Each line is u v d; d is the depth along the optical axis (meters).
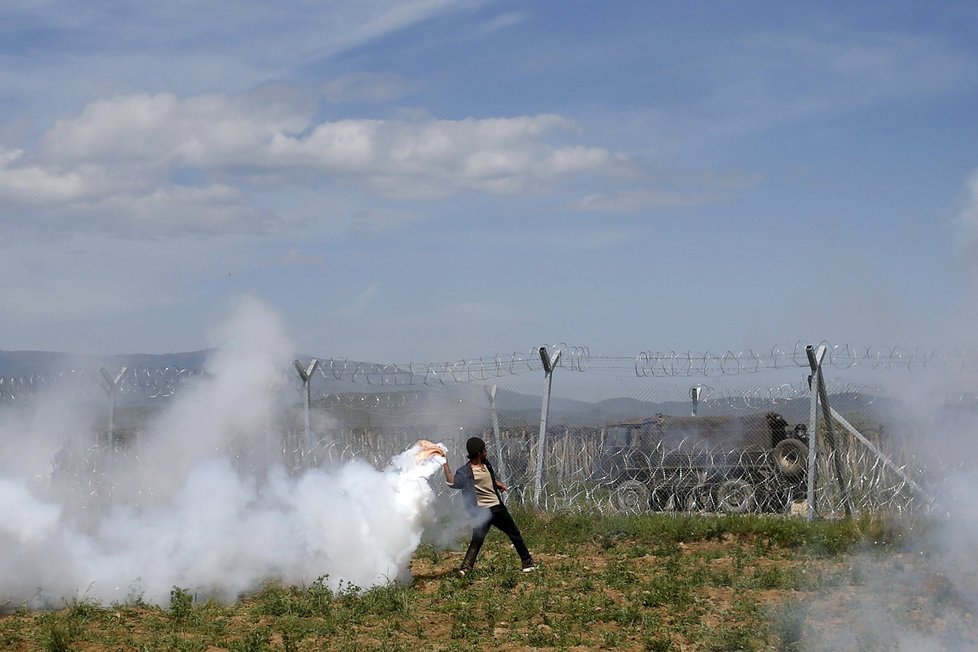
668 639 9.52
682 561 13.84
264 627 10.21
